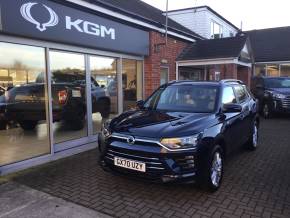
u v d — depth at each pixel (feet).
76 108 24.00
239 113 18.90
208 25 58.03
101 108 26.27
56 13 19.92
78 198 14.03
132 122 14.94
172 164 12.82
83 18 22.38
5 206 13.21
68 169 18.19
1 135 20.76
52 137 20.99
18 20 17.25
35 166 18.78
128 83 29.84
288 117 42.24
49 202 13.61
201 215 12.37
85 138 24.41
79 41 22.04
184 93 18.07
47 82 20.52
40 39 19.40
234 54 37.01
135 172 13.44
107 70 26.81
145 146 13.25
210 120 14.99
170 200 13.79
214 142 14.21
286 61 70.13
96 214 12.48
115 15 25.41
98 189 15.07
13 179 16.48
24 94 20.66
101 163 14.94
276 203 13.47
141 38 30.25
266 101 41.24
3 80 19.12
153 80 32.50
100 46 24.31
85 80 24.23
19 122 21.29
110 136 14.35
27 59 19.52
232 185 15.57
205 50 39.83
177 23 56.24
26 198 14.03
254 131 22.80
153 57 32.27
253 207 13.07
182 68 41.32
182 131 13.38
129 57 29.43
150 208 13.01
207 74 48.52
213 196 14.19
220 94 17.39
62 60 22.03
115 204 13.41
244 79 52.49
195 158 13.17
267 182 16.05
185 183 13.07
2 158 18.83
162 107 17.72
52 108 21.22
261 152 22.24
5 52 18.42
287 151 22.49
